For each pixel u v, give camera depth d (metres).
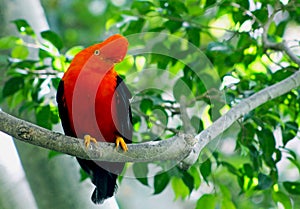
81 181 10.46
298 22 11.27
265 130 10.28
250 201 13.99
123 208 16.62
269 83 10.62
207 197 10.59
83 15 19.88
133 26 11.35
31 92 10.70
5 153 11.04
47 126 10.44
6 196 10.88
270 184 10.18
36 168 11.09
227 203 10.77
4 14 11.73
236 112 9.11
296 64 10.66
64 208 11.03
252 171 10.51
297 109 10.89
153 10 11.35
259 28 10.93
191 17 11.56
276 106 10.97
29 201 11.05
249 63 10.84
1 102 11.32
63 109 8.33
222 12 11.48
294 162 10.61
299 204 14.20
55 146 7.46
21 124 7.31
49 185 11.05
